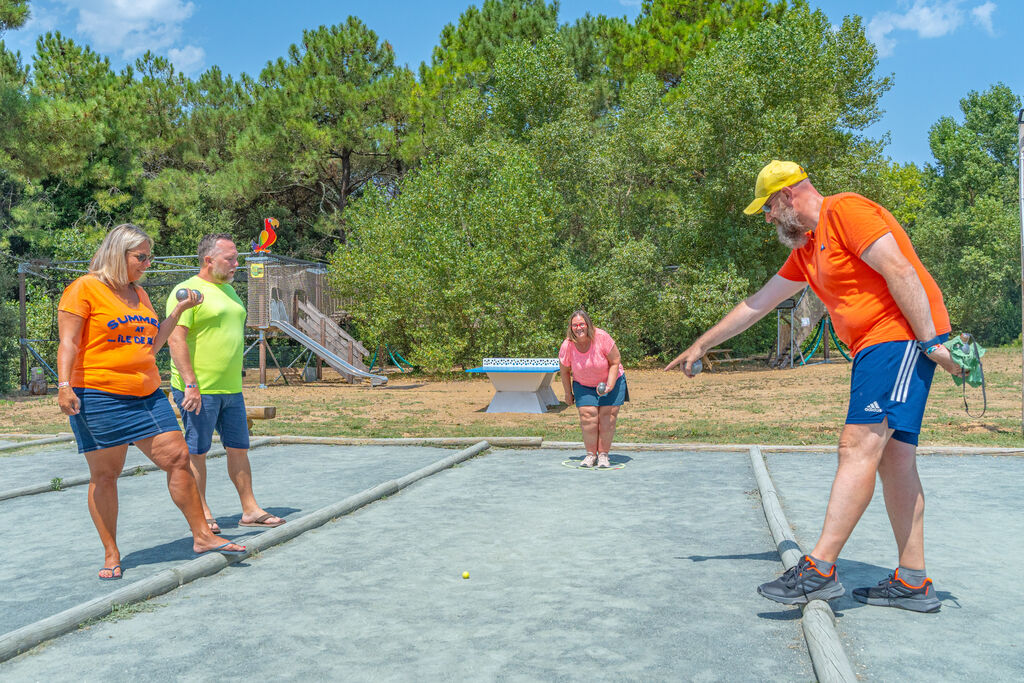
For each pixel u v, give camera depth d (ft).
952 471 24.70
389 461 28.53
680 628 11.41
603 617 11.91
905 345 11.56
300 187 125.18
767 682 9.48
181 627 11.77
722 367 92.22
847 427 12.00
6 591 13.61
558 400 54.03
